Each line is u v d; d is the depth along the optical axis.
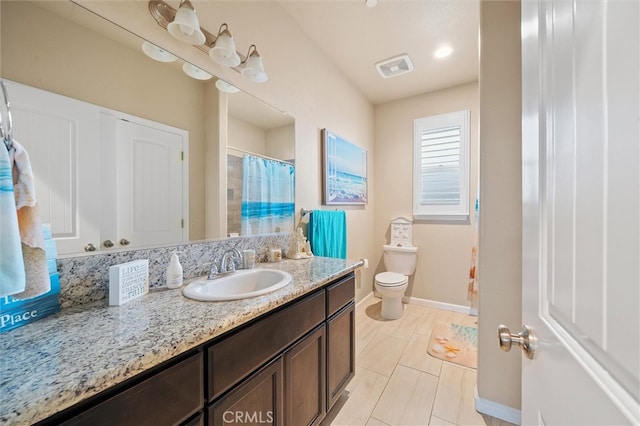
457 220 2.90
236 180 1.58
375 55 2.38
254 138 1.70
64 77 0.93
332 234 2.26
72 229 0.93
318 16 1.93
